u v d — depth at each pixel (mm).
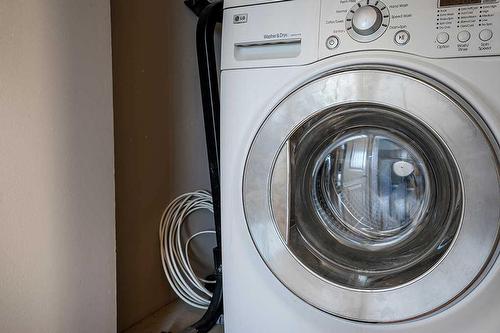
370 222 843
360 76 742
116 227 1047
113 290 912
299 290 795
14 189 679
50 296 752
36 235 721
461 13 706
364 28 747
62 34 762
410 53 726
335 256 835
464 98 696
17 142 681
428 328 731
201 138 1412
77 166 806
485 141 676
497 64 686
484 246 674
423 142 773
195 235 1260
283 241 807
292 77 808
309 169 871
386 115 776
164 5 1207
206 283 1278
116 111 1034
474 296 703
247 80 844
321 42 787
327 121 816
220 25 1367
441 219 753
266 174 818
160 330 1093
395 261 789
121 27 1042
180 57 1288
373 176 840
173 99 1262
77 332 813
